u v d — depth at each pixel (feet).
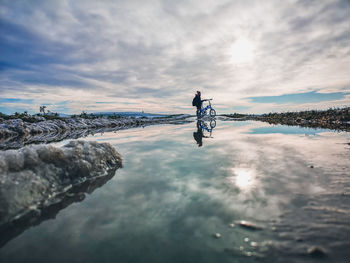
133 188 6.97
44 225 4.93
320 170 8.03
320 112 42.06
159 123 49.73
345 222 4.58
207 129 26.45
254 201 5.72
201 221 4.85
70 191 6.97
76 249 4.04
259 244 4.03
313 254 3.69
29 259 3.81
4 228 4.88
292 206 5.37
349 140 14.73
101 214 5.34
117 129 35.94
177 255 3.81
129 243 4.17
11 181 6.04
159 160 10.61
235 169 8.57
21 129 35.09
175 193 6.42
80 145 9.37
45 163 7.43
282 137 16.93
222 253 3.84
